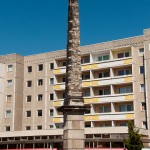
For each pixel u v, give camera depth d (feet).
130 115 193.98
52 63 239.50
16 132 212.84
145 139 179.52
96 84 208.74
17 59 247.29
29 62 249.75
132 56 200.54
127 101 198.18
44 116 236.02
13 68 246.06
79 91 83.92
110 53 209.46
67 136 81.00
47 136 201.16
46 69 241.14
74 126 81.46
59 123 221.66
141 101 197.47
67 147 80.53
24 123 242.99
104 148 180.96
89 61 220.23
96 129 186.50
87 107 82.84
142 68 200.75
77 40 86.28
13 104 240.73
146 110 192.95
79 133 81.35
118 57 211.20
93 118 204.03
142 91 198.39
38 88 242.17
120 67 207.00
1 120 242.17
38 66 245.65
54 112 222.28
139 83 199.82
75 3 87.86
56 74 227.40
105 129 183.93
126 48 205.77
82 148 80.94
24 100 246.47
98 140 182.50
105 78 206.59
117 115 197.57
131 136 144.56
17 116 240.94
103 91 212.02
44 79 240.73
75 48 85.76
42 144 200.03
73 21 86.99
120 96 199.52
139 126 194.59
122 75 205.57
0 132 219.00
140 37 204.74
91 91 210.59
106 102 203.10
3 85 246.27
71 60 85.20
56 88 225.76
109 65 206.49
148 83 194.18
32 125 239.30
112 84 203.62
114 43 213.25
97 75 216.33
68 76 84.74
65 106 81.76
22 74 249.55
